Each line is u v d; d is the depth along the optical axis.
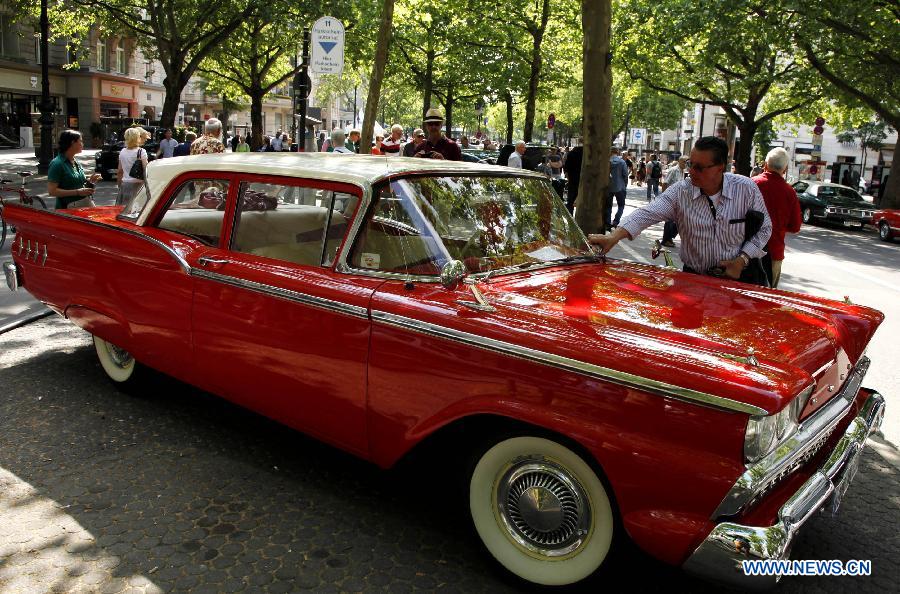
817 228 22.25
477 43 28.50
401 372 2.96
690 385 2.31
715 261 4.50
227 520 3.30
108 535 3.14
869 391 3.40
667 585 2.92
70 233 4.47
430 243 3.12
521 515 2.81
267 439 4.20
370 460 3.23
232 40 29.70
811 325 2.99
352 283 3.17
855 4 18.59
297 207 3.48
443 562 3.03
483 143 53.56
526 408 2.62
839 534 3.41
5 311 6.70
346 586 2.83
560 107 62.00
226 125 49.50
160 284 3.94
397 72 32.50
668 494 2.37
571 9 26.14
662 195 4.55
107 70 43.41
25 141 38.34
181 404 4.68
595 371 2.46
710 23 21.41
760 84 25.75
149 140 25.45
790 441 2.46
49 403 4.60
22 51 38.53
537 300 2.95
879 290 10.38
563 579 2.74
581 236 4.08
